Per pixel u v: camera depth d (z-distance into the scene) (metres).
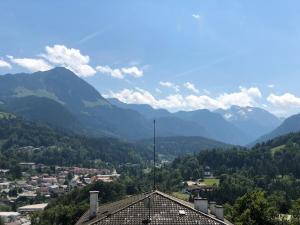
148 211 32.28
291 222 91.44
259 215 71.81
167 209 32.59
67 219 136.12
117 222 31.33
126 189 189.25
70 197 176.75
